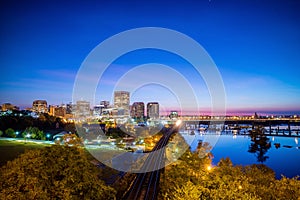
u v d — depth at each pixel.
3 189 13.94
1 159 46.16
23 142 71.38
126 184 35.16
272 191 20.59
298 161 92.38
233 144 138.38
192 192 18.19
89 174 18.16
